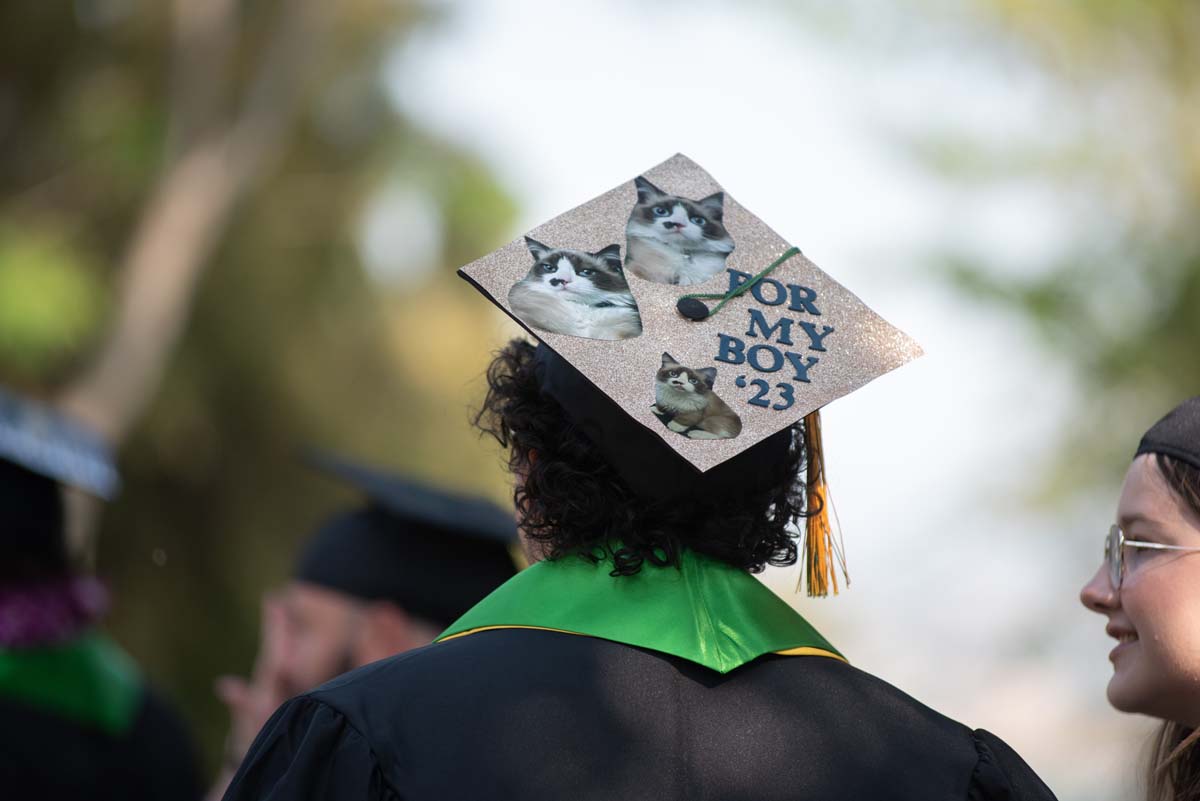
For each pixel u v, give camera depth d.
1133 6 14.49
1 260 17.30
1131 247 14.93
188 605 20.02
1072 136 15.03
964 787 2.90
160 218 18.42
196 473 20.30
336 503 20.77
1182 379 14.78
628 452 2.98
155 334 18.34
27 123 19.48
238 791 2.84
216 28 18.67
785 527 3.16
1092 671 15.47
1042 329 14.91
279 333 21.08
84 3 19.56
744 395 3.02
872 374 3.11
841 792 2.81
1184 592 3.18
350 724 2.78
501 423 3.17
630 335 3.05
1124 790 4.41
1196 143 14.75
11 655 5.33
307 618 5.38
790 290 3.20
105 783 5.44
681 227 3.25
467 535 5.41
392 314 21.53
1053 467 15.30
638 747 2.77
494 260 3.12
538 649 2.88
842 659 3.08
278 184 21.45
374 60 22.16
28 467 5.51
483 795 2.70
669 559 2.97
